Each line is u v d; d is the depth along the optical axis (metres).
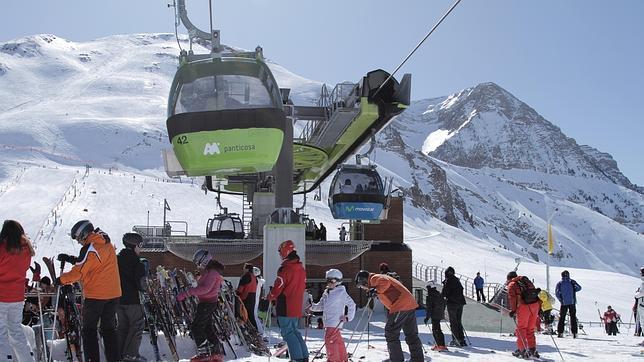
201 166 11.98
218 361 9.36
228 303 12.07
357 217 21.67
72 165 119.88
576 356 12.54
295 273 9.08
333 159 25.61
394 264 32.56
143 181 93.81
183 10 12.64
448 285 13.60
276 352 10.83
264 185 29.39
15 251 7.25
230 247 25.58
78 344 9.51
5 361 7.13
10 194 80.62
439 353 12.53
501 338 16.89
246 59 12.20
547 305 20.30
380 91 18.78
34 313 11.07
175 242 25.41
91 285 7.95
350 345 13.62
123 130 156.00
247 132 11.80
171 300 11.39
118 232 65.94
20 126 150.88
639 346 14.85
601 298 79.25
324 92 21.09
